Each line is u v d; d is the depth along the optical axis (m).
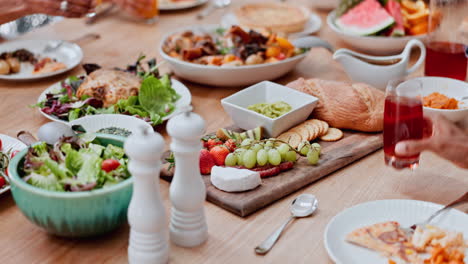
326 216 1.25
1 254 1.14
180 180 1.10
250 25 2.51
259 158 1.39
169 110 1.79
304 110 1.63
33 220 1.13
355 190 1.37
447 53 1.90
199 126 1.04
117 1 2.79
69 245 1.16
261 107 1.66
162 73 2.20
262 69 1.95
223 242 1.17
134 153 0.97
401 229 1.14
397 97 1.28
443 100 1.68
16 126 1.73
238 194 1.30
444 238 1.08
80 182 1.11
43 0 2.07
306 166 1.43
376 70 1.89
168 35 2.32
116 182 1.14
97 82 1.82
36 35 2.66
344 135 1.64
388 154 1.35
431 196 1.34
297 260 1.11
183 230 1.14
